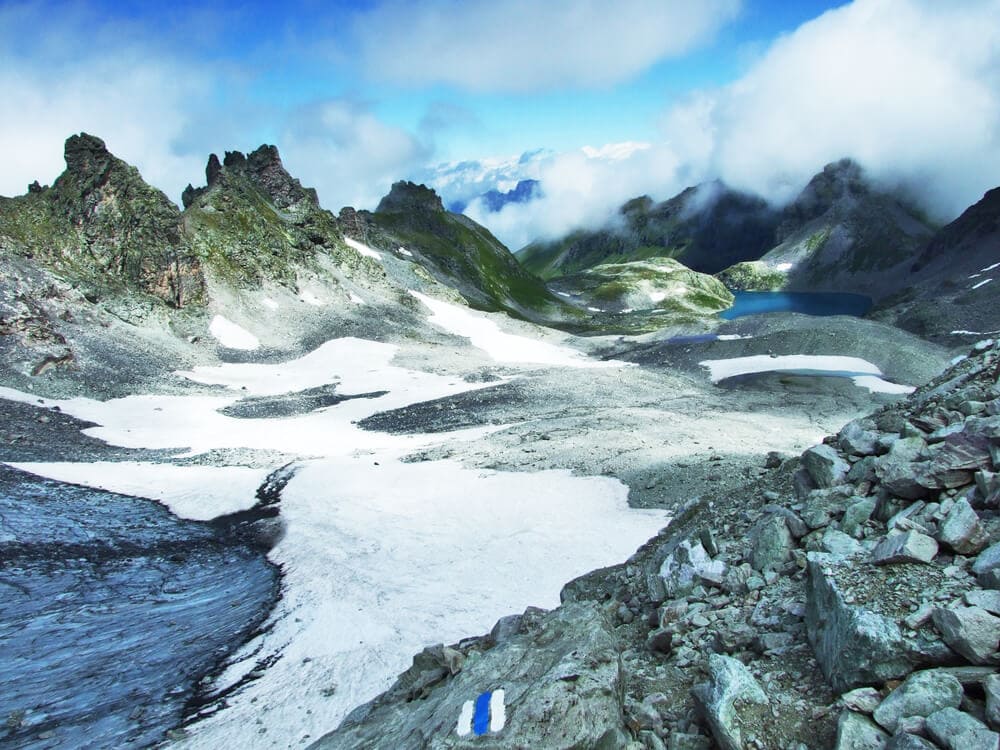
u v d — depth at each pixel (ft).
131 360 307.58
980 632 24.53
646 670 36.65
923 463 36.50
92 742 59.93
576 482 145.18
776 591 38.52
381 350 410.93
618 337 575.38
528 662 34.40
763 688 29.55
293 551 123.54
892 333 402.72
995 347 49.06
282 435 241.96
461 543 117.19
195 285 395.34
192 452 209.87
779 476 60.08
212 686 72.08
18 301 283.18
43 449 194.70
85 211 368.48
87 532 134.82
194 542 133.49
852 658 27.45
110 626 91.66
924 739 22.12
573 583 65.05
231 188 510.99
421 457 187.62
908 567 30.89
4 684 72.95
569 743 28.17
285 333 417.49
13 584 106.01
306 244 529.86
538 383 327.06
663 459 153.07
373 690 67.26
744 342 417.69
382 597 96.12
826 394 307.99
